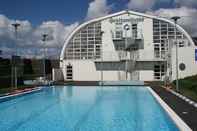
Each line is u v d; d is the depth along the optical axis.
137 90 35.19
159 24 49.84
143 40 50.12
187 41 48.53
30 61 59.47
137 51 50.12
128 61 49.59
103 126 15.12
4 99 26.00
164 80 43.88
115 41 50.66
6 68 44.34
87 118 17.56
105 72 50.62
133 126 15.01
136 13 50.09
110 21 50.84
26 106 23.28
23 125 15.77
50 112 20.12
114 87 39.47
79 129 14.52
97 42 51.19
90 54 51.41
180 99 23.31
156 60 48.88
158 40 49.94
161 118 17.19
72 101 25.98
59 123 16.16
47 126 15.41
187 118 15.12
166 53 49.22
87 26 51.44
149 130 14.02
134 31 50.19
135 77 49.78
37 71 58.38
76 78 51.44
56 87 39.84
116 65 50.41
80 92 33.84
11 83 37.72
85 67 51.16
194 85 30.25
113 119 17.09
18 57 36.09
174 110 17.73
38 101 26.31
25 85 40.91
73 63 51.50
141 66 49.75
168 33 49.72
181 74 41.84
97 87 39.66
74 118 17.64
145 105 22.77
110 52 50.78
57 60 55.41
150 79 49.47
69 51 51.94
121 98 27.61
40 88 36.91
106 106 22.55
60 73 50.84
